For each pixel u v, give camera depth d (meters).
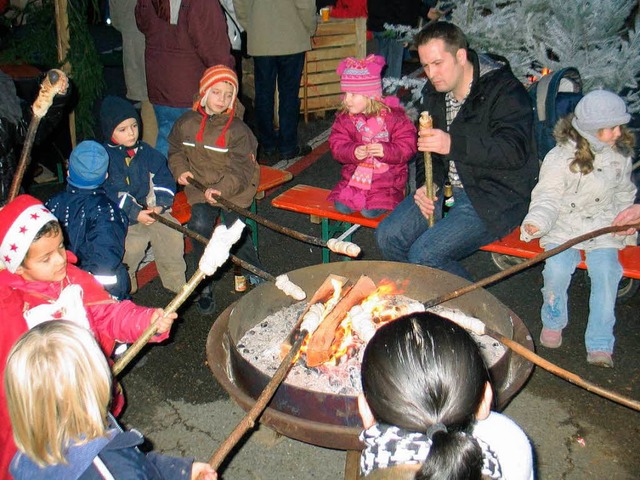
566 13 5.23
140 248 4.36
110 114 4.05
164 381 3.95
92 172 3.58
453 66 3.78
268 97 6.83
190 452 3.45
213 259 2.55
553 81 4.16
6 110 4.07
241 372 2.91
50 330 1.83
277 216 5.91
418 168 4.43
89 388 1.80
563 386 3.82
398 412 1.49
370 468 1.53
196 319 4.50
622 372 3.92
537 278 4.89
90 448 1.80
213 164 4.39
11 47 6.91
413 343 1.53
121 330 2.79
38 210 2.59
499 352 3.31
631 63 5.04
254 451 3.44
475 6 5.75
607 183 3.77
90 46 6.27
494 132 3.89
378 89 4.18
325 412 2.64
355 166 4.45
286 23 6.35
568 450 3.39
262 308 3.63
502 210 3.98
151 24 5.32
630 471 3.26
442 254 4.03
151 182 4.24
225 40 5.31
